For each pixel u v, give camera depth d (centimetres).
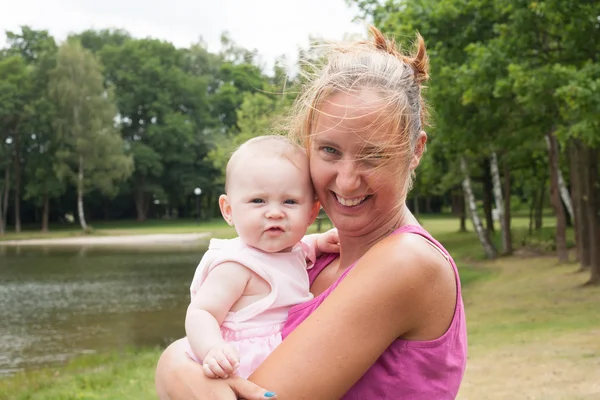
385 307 173
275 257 209
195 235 5238
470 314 1416
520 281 1898
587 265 1912
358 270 180
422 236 182
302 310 196
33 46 6488
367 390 179
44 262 3291
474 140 1742
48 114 5322
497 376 804
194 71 7525
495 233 3462
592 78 1269
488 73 1453
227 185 217
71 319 1691
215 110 7206
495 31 1507
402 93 183
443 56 1658
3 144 5625
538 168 2877
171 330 1527
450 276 181
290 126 212
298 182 208
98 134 5434
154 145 6612
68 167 5441
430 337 177
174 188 6862
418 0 1677
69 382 970
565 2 1315
